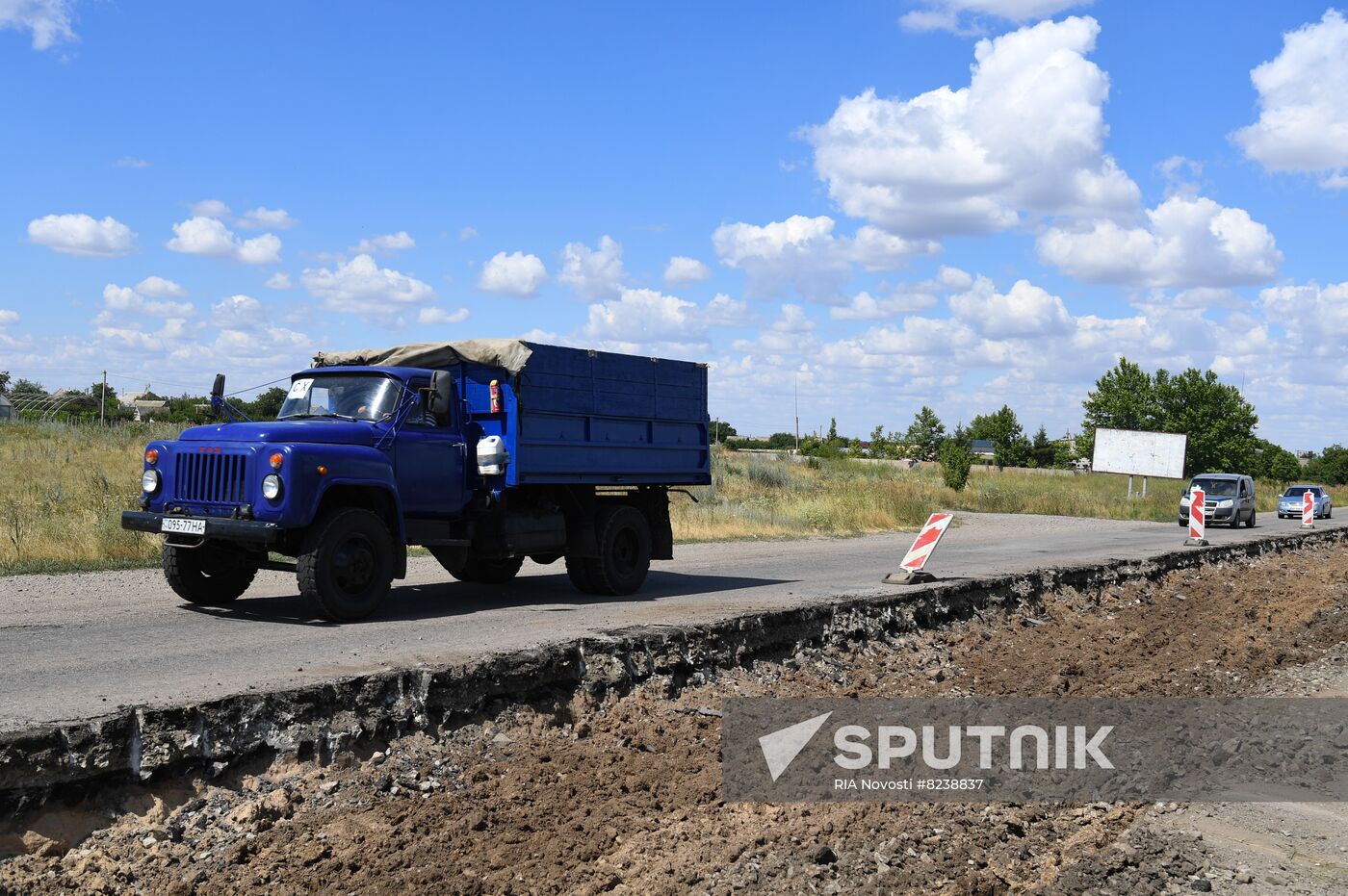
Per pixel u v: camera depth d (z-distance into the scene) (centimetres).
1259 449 8619
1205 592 1725
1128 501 4853
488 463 1102
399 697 685
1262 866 551
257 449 934
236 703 609
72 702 598
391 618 1009
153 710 572
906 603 1201
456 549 1138
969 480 5422
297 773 601
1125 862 541
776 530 2473
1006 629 1273
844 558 1856
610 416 1244
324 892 472
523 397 1115
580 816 573
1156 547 2281
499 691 742
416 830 546
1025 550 2158
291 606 1065
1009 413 9819
